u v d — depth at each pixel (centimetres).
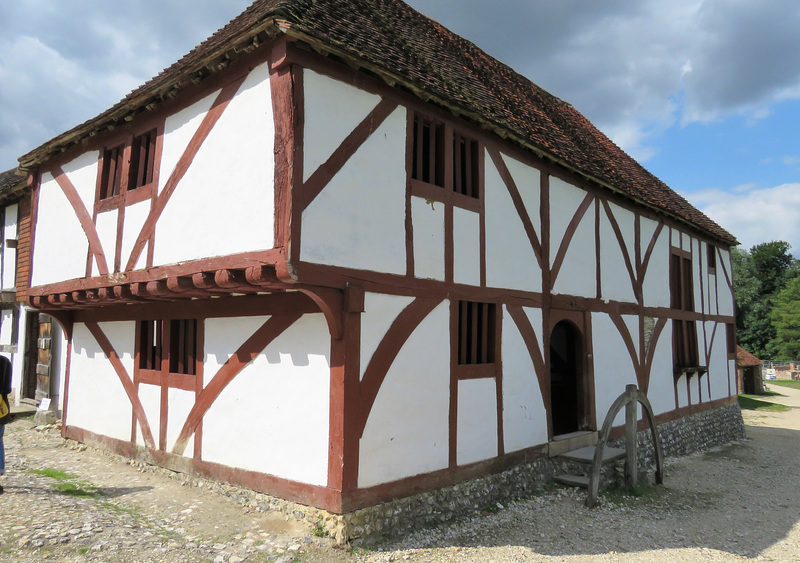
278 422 565
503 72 1191
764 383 3588
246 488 588
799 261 5075
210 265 546
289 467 548
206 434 644
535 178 822
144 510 570
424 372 602
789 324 4362
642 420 1046
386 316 560
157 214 643
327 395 522
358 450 518
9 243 1177
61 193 845
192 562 442
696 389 1301
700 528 661
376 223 556
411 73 579
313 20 510
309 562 460
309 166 493
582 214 930
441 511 602
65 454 817
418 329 598
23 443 892
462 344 675
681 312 1254
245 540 495
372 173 557
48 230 862
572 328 927
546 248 831
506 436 717
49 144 825
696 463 1095
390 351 561
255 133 524
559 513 670
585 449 841
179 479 671
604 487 779
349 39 531
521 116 893
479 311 710
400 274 581
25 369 1185
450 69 762
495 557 520
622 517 675
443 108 654
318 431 526
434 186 636
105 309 844
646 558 549
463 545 545
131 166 708
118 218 711
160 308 733
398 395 567
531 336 784
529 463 753
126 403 777
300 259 475
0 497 558
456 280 656
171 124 644
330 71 522
